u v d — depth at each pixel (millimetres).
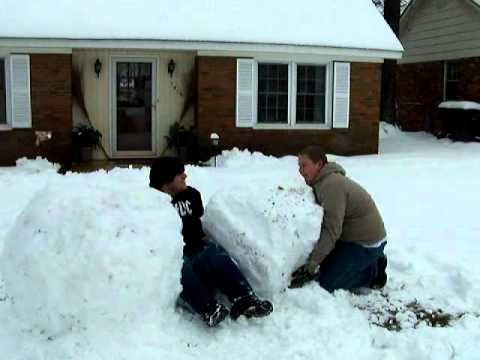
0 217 7777
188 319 4391
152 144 15242
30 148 14031
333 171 4992
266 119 15195
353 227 4941
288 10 15531
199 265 4504
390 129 22000
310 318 4504
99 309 3848
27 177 10820
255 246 4633
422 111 21469
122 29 13875
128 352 3852
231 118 14820
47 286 3832
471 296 5039
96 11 14234
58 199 4043
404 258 5984
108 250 3826
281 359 3939
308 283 5008
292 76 15125
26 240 3934
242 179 11070
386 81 23031
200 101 14609
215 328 4336
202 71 14547
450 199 9523
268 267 4605
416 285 5324
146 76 15047
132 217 4027
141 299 3953
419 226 7691
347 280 5020
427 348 4074
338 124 15508
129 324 3977
